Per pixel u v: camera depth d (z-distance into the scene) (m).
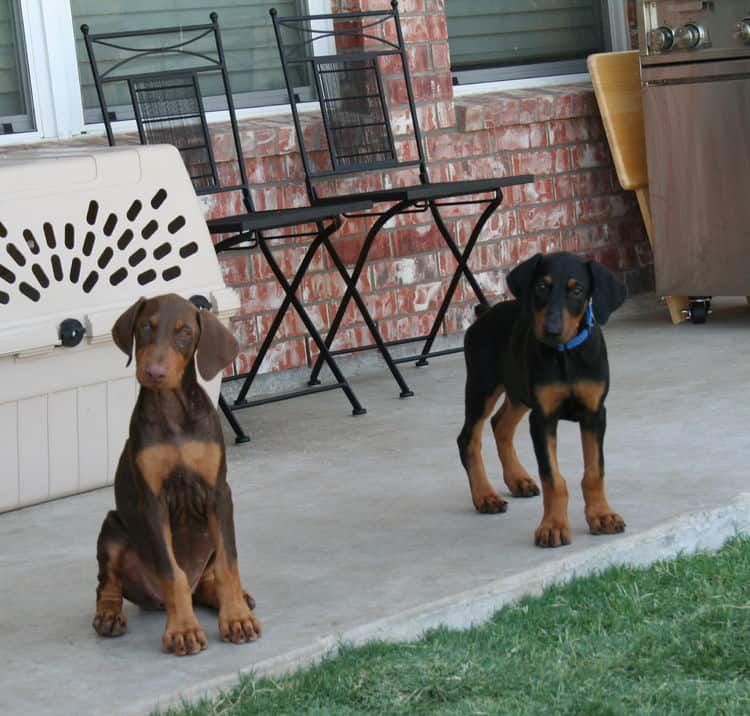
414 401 6.22
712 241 6.82
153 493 4.56
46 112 6.32
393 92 6.67
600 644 4.53
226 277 6.39
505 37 7.18
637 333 6.88
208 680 4.46
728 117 6.73
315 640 4.57
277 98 6.69
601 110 6.99
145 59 6.49
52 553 5.14
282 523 5.21
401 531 5.09
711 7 6.72
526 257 6.98
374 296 6.68
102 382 5.45
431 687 4.33
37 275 5.31
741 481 5.22
